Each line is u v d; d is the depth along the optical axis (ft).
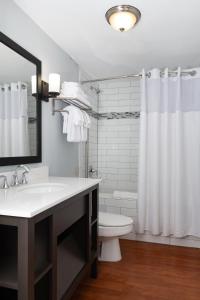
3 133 5.02
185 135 8.59
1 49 4.97
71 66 8.56
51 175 7.20
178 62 8.91
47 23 6.26
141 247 8.54
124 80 11.23
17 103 5.48
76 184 5.46
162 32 6.67
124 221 7.30
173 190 8.65
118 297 5.60
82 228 5.63
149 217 8.90
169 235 8.79
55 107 7.39
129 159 11.37
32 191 5.20
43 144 6.75
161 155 8.75
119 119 11.48
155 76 8.55
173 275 6.61
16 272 3.54
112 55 8.30
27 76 5.82
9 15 5.22
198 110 8.34
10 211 3.24
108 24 6.28
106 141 11.65
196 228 8.54
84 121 7.57
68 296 4.62
